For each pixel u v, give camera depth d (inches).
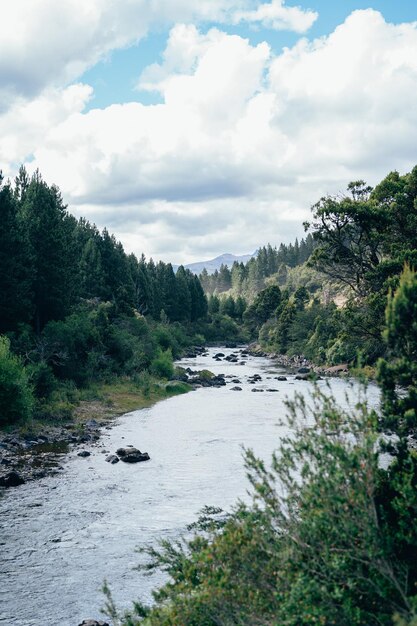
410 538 259.8
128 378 2335.1
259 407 1819.6
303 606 243.0
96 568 638.5
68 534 738.2
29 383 1571.1
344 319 1401.3
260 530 294.7
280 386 2404.0
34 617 531.8
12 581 609.9
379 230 1483.8
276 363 3831.2
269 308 6382.9
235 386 2420.0
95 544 705.0
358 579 250.4
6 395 1338.6
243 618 267.7
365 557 259.6
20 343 1802.4
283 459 304.0
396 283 1172.5
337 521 266.1
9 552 684.7
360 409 297.1
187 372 3083.2
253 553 287.9
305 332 4121.6
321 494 266.1
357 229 1551.4
